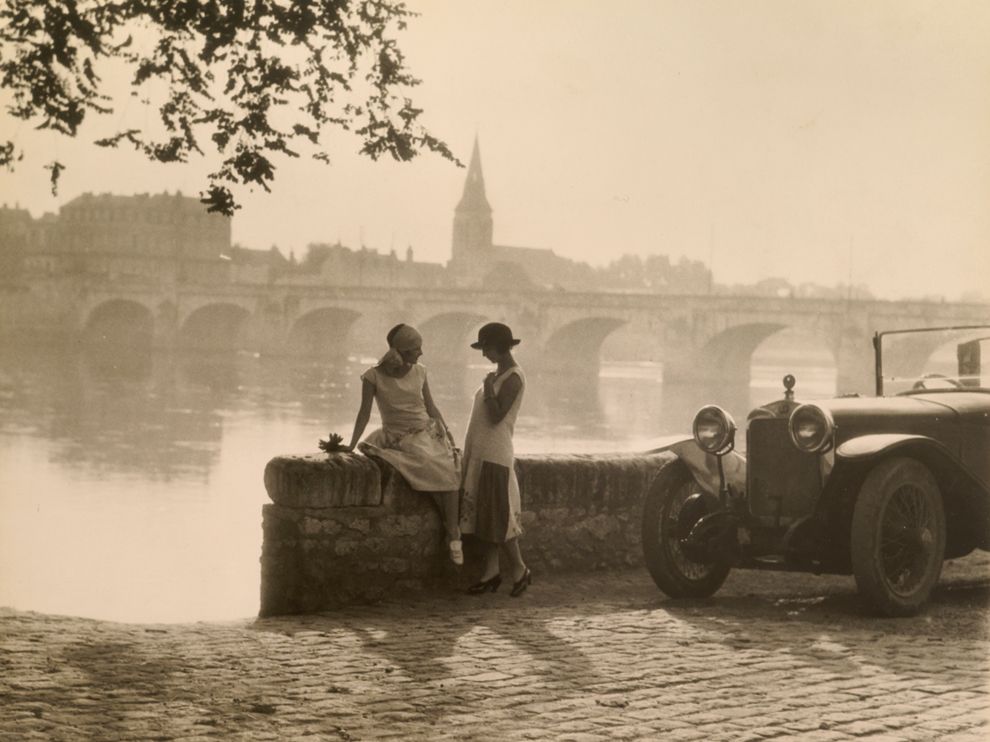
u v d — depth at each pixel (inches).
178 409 2758.4
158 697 212.7
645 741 190.9
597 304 4023.1
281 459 311.6
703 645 267.4
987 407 346.9
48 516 1417.3
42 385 3171.8
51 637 265.3
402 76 354.3
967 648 267.7
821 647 267.1
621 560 381.7
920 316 3358.8
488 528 323.6
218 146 346.3
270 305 4493.1
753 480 329.7
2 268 4116.6
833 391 3806.6
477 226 5654.5
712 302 3779.5
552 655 253.8
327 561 310.8
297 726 195.9
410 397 325.4
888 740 192.9
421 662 244.5
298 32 339.6
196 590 1034.7
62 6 328.5
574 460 370.9
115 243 4859.7
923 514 317.4
